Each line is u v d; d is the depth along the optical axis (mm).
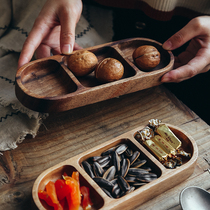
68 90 649
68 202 568
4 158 629
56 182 569
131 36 878
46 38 720
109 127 677
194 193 585
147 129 631
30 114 648
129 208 579
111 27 853
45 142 651
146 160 610
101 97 646
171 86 849
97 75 650
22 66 642
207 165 636
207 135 672
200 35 712
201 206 580
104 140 660
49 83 654
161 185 589
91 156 609
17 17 782
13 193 595
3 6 767
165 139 628
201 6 777
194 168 619
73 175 576
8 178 609
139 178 590
